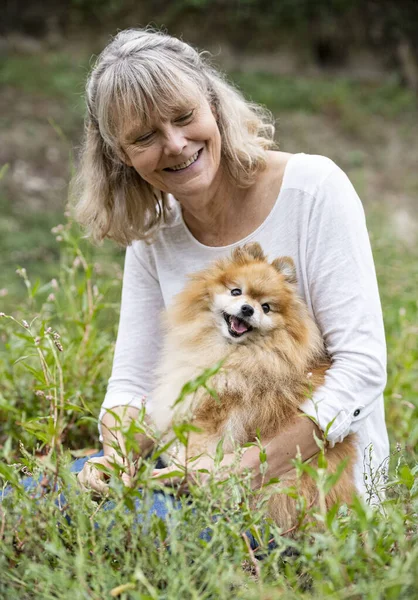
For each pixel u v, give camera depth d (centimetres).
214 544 214
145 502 218
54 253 830
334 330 279
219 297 294
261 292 286
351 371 268
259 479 262
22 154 1073
